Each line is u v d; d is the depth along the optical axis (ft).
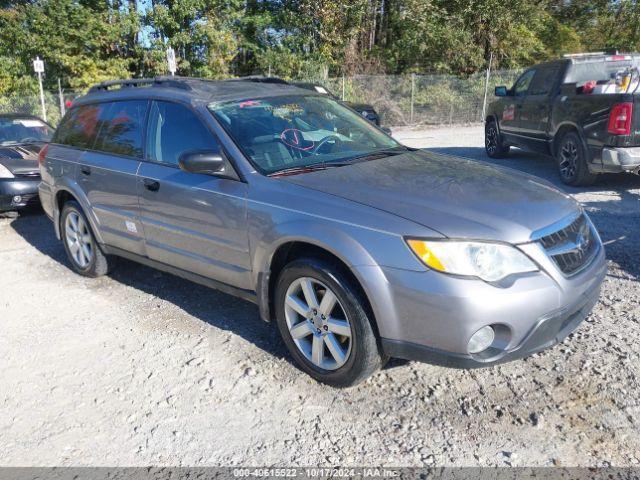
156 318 14.94
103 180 15.92
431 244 9.62
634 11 89.61
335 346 11.02
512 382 11.18
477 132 56.39
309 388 11.40
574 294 10.26
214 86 15.02
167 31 72.23
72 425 10.66
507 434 9.74
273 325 14.15
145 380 12.00
